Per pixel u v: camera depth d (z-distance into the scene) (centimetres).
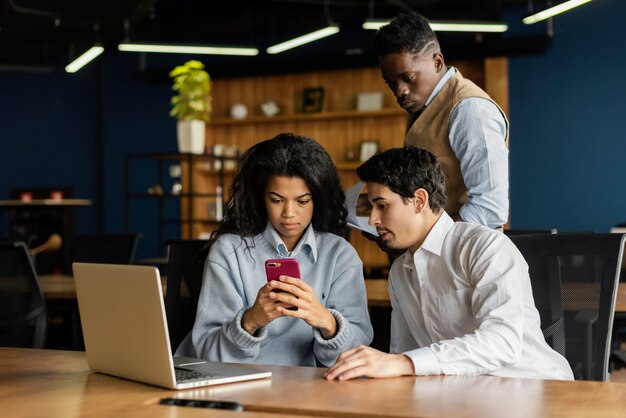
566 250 224
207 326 219
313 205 229
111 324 171
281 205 221
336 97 902
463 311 201
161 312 155
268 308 194
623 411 133
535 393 148
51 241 788
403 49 287
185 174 927
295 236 231
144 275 158
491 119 279
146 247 998
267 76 928
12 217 905
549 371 195
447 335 205
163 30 939
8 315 376
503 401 141
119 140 1014
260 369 175
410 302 215
